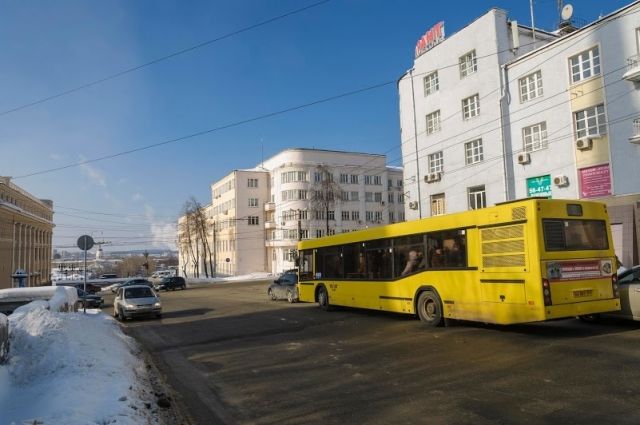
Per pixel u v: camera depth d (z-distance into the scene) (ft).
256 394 24.21
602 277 36.19
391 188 272.10
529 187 88.63
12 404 20.52
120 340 41.50
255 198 273.75
